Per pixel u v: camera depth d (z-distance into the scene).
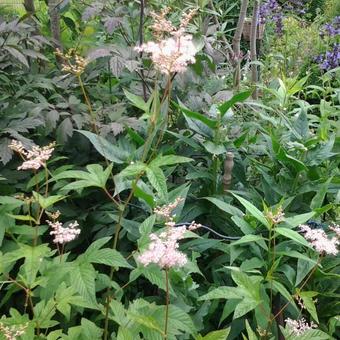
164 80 2.81
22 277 1.68
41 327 1.69
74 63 3.03
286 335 1.72
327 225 2.42
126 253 2.27
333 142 2.55
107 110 2.57
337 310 2.21
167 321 1.60
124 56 2.56
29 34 2.84
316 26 6.79
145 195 1.94
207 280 2.36
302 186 2.50
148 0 2.97
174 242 1.49
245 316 2.18
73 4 3.24
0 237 1.92
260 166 2.66
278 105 3.36
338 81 4.36
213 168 2.48
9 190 2.40
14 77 2.82
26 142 2.30
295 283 2.02
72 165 2.37
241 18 3.74
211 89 2.99
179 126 2.76
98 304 1.81
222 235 2.37
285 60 5.15
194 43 2.78
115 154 2.13
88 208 2.51
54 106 2.53
